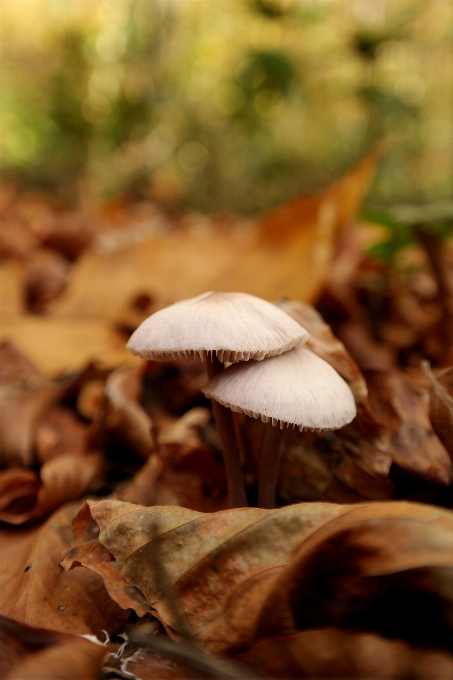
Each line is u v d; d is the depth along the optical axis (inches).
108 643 4.9
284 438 6.2
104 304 9.4
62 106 29.7
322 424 5.4
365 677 4.3
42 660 4.4
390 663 4.3
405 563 4.3
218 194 28.7
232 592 4.6
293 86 23.6
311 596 4.6
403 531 4.4
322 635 4.4
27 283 12.5
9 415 7.2
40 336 8.9
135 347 5.6
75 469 6.5
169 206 29.5
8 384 7.5
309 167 27.0
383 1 23.1
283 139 27.5
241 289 9.2
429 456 6.0
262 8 23.6
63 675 4.4
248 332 5.4
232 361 5.7
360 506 4.5
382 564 4.3
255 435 6.3
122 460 7.1
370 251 10.3
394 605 4.5
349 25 23.5
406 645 4.3
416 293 11.6
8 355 8.4
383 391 6.4
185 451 6.4
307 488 6.1
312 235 9.0
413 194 23.0
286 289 8.9
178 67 28.4
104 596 5.1
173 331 5.5
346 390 5.6
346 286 11.4
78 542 5.2
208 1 26.8
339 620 4.5
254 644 4.6
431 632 4.4
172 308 5.6
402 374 6.4
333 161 26.8
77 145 30.5
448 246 10.6
